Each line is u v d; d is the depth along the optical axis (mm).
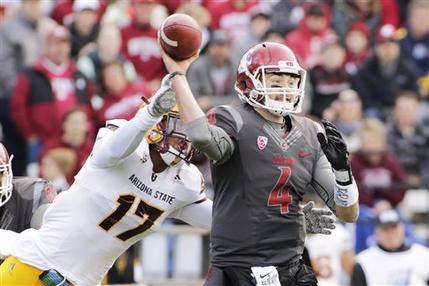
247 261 18281
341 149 18062
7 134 37031
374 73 40781
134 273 28562
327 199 19031
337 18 44750
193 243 30547
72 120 33688
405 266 28953
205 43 39938
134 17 39406
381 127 35375
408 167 37594
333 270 29906
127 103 36656
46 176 32188
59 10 40906
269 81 18312
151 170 18531
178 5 42094
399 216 32438
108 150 17969
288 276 18391
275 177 18281
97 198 18531
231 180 18328
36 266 18891
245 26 42094
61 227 18797
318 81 39719
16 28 38719
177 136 18406
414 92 41125
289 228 18469
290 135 18594
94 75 37719
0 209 20281
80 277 18953
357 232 32250
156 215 18859
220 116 18500
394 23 46469
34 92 36500
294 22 43500
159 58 39438
